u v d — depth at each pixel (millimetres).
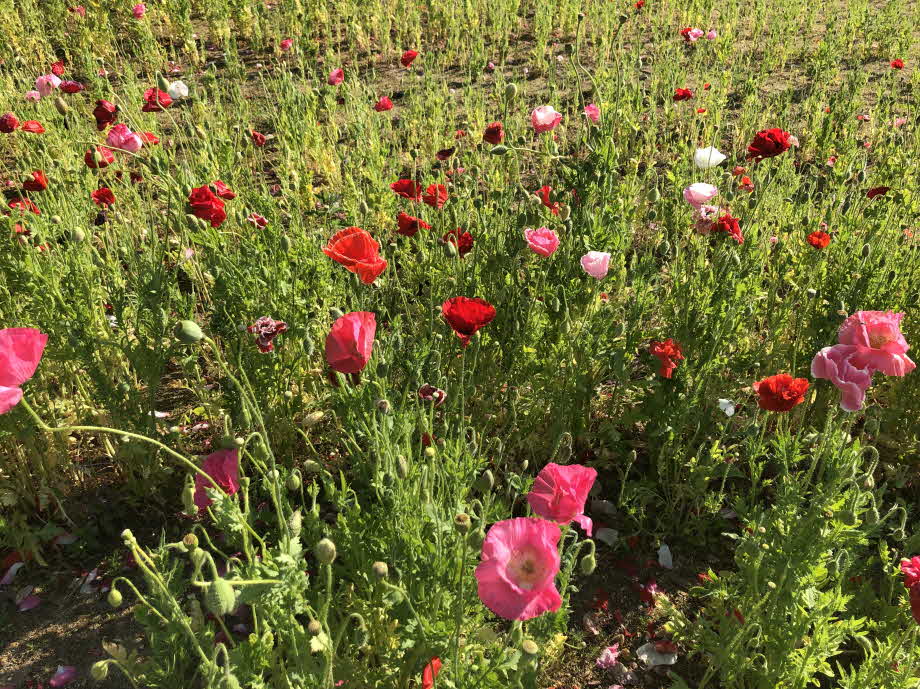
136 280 1122
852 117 2154
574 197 1223
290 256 1203
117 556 1051
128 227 1485
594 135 1176
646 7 3199
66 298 1078
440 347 1168
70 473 1133
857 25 2971
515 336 1161
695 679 920
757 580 832
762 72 2611
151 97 1618
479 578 538
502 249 1237
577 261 1156
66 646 937
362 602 788
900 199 1441
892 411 1195
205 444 1210
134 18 2863
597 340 1090
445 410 1065
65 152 1721
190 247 1476
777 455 891
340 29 3211
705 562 1070
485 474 701
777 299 1370
